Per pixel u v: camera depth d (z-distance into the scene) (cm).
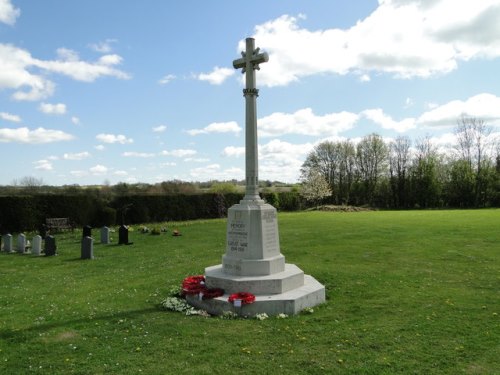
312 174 6288
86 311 888
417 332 718
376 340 682
